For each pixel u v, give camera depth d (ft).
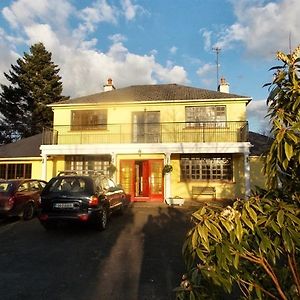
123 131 70.54
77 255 26.22
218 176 67.00
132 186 68.33
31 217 45.03
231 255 6.53
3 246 29.60
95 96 77.82
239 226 6.58
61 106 72.84
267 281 7.38
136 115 71.05
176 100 68.69
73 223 36.68
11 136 155.53
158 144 64.69
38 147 78.74
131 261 24.44
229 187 66.13
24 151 77.20
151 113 70.69
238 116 67.92
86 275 21.30
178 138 68.64
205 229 6.59
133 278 20.62
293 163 7.18
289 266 7.00
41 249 28.27
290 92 7.27
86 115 72.54
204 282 6.79
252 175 65.10
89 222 34.91
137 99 71.61
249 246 6.84
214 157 67.46
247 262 7.27
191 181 67.26
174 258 25.16
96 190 35.47
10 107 153.89
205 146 63.05
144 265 23.38
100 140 71.05
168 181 64.69
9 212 41.09
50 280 20.42
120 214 47.83
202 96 70.38
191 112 69.56
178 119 69.46
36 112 150.51
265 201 6.97
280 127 6.95
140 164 68.95
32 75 157.99
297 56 7.45
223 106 68.80
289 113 7.13
